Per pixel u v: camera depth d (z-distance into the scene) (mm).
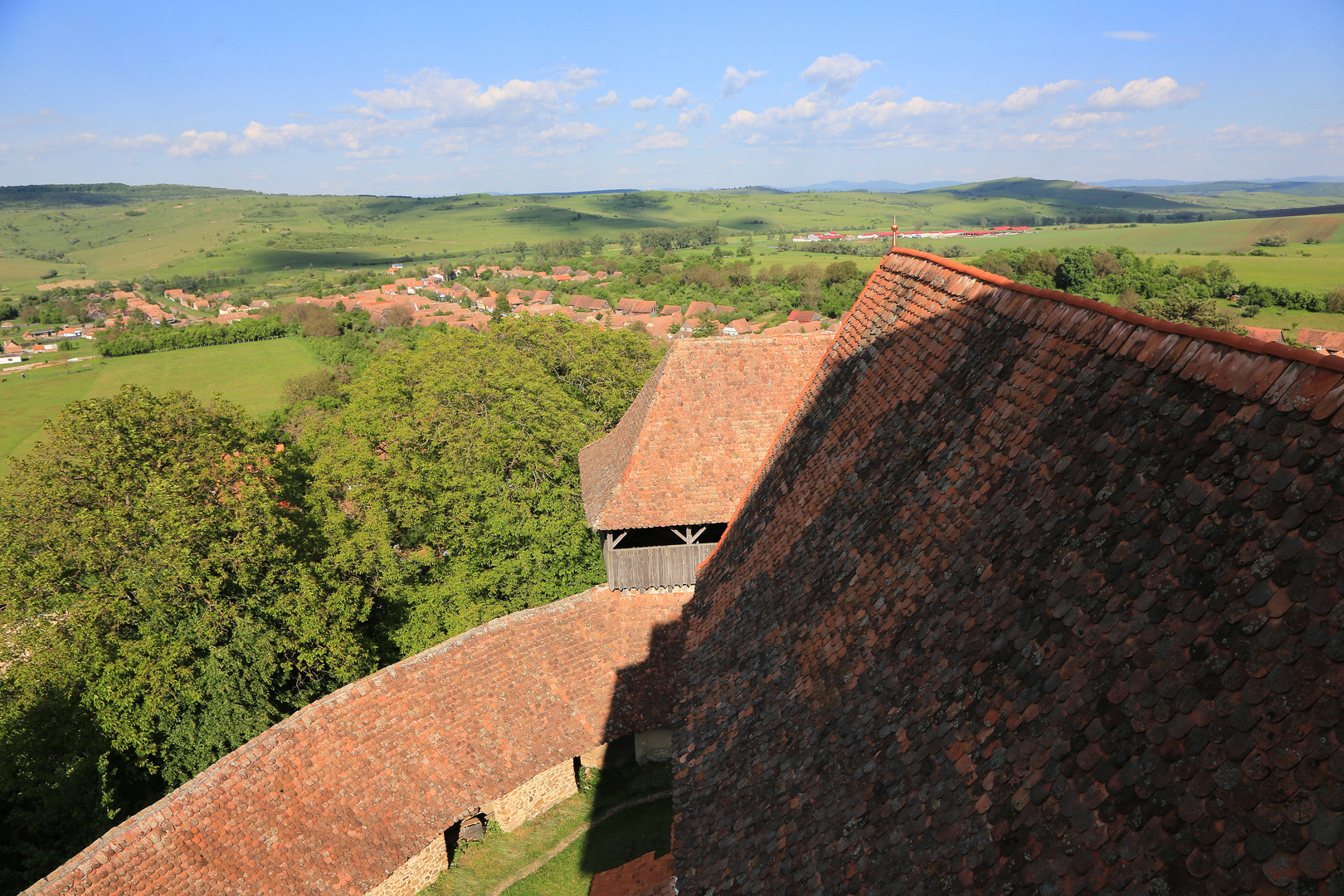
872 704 9227
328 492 35500
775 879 8711
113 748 26547
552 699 24344
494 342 43781
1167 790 5547
